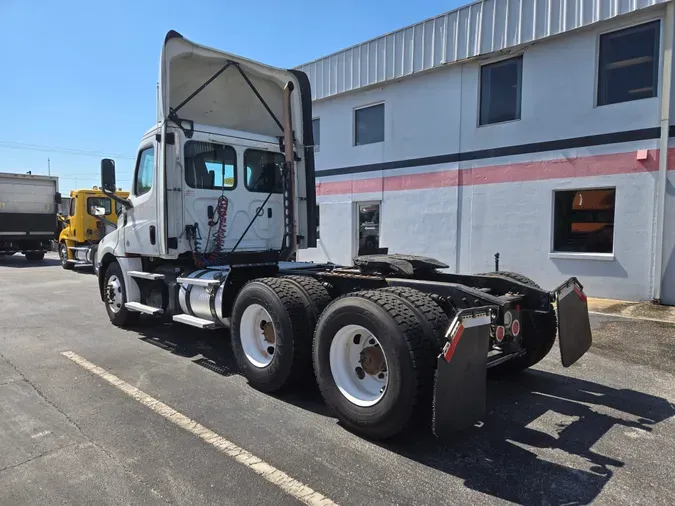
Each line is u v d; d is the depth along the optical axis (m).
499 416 3.85
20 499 2.68
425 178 11.30
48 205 19.69
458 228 10.74
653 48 8.13
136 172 6.35
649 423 3.72
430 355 3.18
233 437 3.45
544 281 9.45
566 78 9.00
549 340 4.59
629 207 8.36
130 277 6.64
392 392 3.20
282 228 6.72
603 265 8.70
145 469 3.00
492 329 3.64
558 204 9.33
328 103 13.40
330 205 13.55
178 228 5.68
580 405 4.09
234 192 6.18
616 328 6.62
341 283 4.48
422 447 3.31
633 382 4.64
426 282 3.93
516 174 9.76
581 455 3.21
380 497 2.69
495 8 9.74
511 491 2.76
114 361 5.32
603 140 8.60
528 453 3.23
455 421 3.03
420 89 11.30
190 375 4.86
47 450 3.25
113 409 3.96
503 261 10.03
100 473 2.95
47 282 12.97
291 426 3.64
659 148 8.02
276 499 2.67
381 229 12.33
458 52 10.36
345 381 3.63
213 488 2.78
